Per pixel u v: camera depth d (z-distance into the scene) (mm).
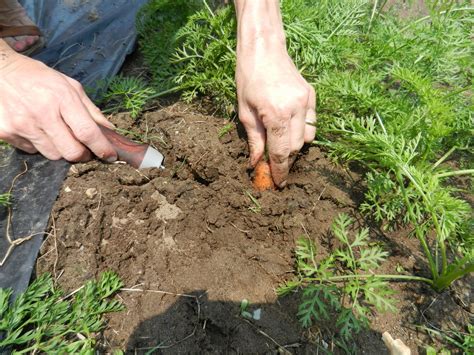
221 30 401
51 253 306
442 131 312
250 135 335
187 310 289
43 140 329
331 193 361
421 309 307
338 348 283
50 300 270
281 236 336
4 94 306
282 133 303
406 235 350
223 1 519
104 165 352
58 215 323
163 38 447
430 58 408
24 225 318
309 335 285
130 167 355
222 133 392
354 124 343
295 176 376
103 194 335
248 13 318
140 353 270
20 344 261
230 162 372
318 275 289
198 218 338
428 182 290
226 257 318
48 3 536
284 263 319
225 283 303
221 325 282
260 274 312
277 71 308
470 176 405
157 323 282
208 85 421
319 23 437
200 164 367
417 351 287
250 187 362
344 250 329
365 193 355
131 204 339
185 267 311
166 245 323
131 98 417
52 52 492
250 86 308
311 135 353
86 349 251
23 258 300
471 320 305
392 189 360
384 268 327
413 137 349
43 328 260
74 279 295
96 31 515
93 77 471
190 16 407
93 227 319
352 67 486
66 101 310
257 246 329
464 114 379
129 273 306
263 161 347
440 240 285
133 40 503
